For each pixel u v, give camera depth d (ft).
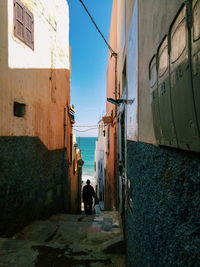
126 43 12.62
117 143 20.10
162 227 3.84
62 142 26.20
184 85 2.54
